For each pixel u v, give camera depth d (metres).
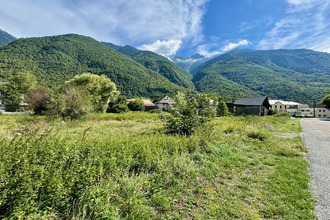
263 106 35.31
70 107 12.52
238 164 3.85
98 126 9.81
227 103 43.03
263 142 6.22
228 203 2.35
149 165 3.09
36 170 1.99
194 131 6.34
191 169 3.27
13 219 1.52
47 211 1.68
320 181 3.09
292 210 2.23
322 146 5.98
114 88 27.31
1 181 1.70
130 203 2.02
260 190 2.72
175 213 2.12
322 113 52.12
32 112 18.48
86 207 1.88
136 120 13.96
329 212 2.18
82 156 2.63
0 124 9.12
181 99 7.72
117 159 2.90
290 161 4.16
